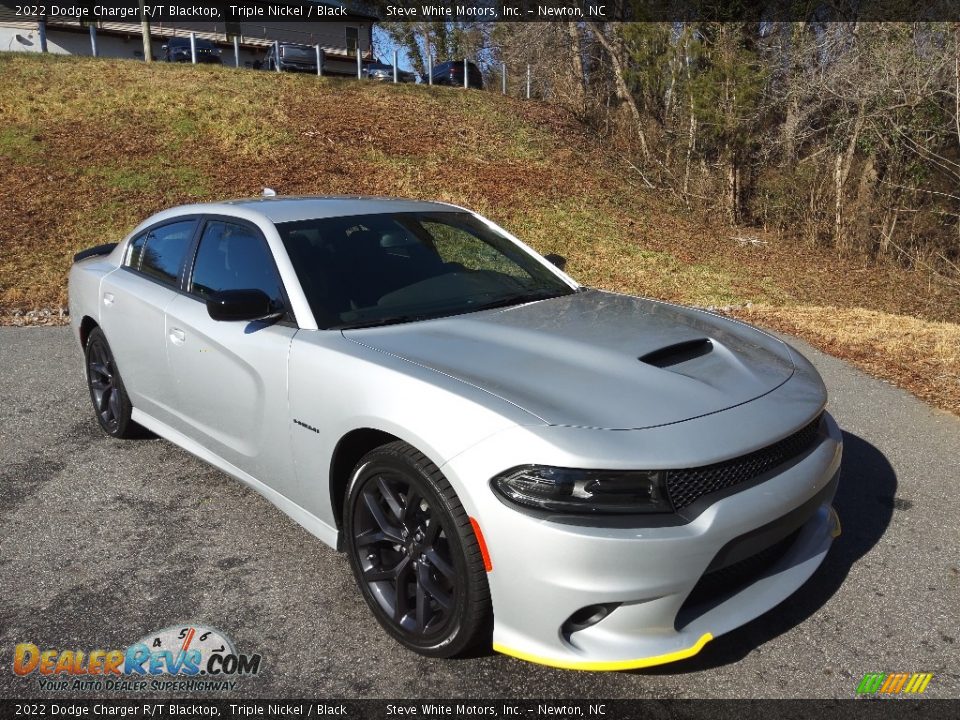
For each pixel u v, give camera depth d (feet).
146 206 44.86
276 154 55.57
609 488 7.18
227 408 11.05
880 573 10.09
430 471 7.96
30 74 62.39
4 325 25.95
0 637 8.92
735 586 8.34
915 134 58.80
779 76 66.28
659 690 7.96
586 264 45.57
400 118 67.51
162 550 10.82
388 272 11.19
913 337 23.86
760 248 60.03
